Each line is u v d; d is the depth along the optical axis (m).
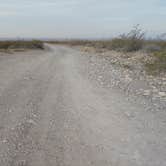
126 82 10.45
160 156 4.02
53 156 4.02
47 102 7.29
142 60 18.23
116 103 7.19
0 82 10.16
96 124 5.48
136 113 6.24
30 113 6.22
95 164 3.77
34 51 38.25
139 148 4.31
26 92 8.52
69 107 6.79
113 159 3.93
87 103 7.19
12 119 5.75
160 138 4.72
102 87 9.41
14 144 4.43
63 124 5.48
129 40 27.78
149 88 9.30
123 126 5.34
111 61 19.73
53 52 37.41
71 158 3.96
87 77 11.73
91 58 23.88
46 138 4.71
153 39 26.92
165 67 13.89
